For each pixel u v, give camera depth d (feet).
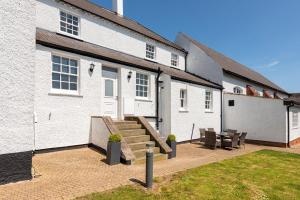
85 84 35.09
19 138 20.75
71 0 48.06
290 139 57.11
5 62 20.01
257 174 28.60
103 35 47.44
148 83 47.70
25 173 21.07
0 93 19.71
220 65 64.18
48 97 30.71
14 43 20.52
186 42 72.08
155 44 59.41
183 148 46.06
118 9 62.85
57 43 32.12
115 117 41.11
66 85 33.65
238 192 22.08
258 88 84.79
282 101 55.67
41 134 29.94
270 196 21.83
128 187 21.08
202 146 49.34
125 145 31.04
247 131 60.70
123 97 41.73
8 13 20.22
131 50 53.11
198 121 56.18
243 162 35.19
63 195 18.39
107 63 38.73
